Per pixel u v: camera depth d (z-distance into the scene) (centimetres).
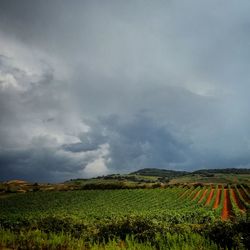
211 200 7331
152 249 1546
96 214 4538
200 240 1569
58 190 10588
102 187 10712
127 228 2008
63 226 2289
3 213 5881
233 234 1638
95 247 1548
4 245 1569
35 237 1692
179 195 8669
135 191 9550
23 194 9694
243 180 17550
